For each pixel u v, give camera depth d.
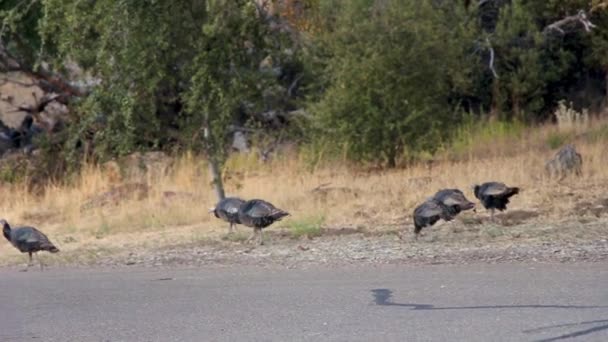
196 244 62.19
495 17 113.69
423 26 88.19
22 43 96.62
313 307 42.38
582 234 59.41
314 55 89.81
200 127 73.31
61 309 44.41
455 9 102.25
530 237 59.12
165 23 68.94
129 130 71.31
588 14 108.44
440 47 89.50
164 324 40.25
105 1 68.81
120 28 68.75
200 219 70.38
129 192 78.31
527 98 109.75
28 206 79.81
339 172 85.44
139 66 69.31
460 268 51.12
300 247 59.25
